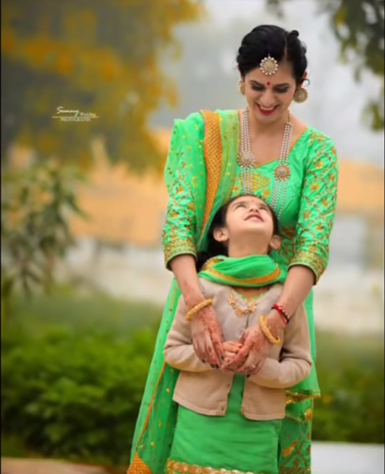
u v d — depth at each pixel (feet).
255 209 17.52
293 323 17.31
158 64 50.37
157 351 18.30
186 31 50.24
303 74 17.62
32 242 44.47
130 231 54.95
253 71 17.34
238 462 16.78
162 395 18.01
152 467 18.08
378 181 51.98
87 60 49.37
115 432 35.19
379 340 51.90
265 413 16.99
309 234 17.48
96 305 54.90
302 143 18.33
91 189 53.36
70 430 35.37
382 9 37.35
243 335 16.67
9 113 49.29
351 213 52.95
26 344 44.50
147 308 55.16
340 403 40.73
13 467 32.22
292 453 18.60
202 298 16.81
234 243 17.53
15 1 48.19
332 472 29.53
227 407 16.87
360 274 53.36
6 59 48.73
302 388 18.03
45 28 48.80
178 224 17.72
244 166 18.21
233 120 18.42
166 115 51.06
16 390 37.76
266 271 17.08
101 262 55.42
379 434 38.06
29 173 44.75
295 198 18.07
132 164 52.13
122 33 49.60
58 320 54.03
